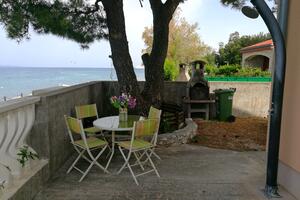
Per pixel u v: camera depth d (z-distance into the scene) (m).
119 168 3.72
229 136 5.62
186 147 4.82
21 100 2.71
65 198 2.82
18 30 4.15
